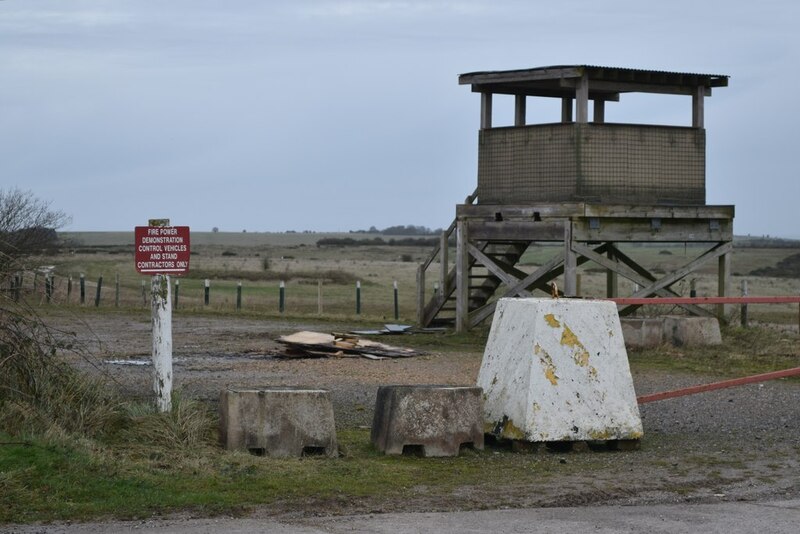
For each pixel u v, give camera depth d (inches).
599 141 1123.9
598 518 409.7
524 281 1154.7
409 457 530.6
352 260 5349.4
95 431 510.9
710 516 414.3
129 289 2284.7
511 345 571.5
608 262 1135.6
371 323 1473.9
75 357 936.9
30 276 561.0
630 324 1069.1
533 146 1152.8
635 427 564.4
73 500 417.1
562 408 552.4
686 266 1194.0
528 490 462.9
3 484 416.5
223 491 441.1
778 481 487.2
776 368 940.6
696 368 935.0
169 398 560.1
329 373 879.1
